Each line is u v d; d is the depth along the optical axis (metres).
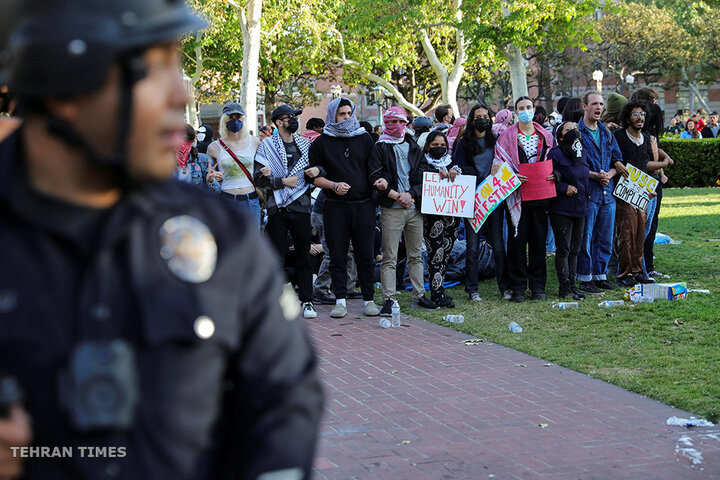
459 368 6.28
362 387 5.80
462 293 9.62
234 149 9.09
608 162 9.30
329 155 8.22
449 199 8.55
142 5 1.25
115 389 1.23
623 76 47.25
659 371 5.99
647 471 4.16
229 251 1.36
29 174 1.27
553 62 45.09
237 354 1.41
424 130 10.20
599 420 4.98
